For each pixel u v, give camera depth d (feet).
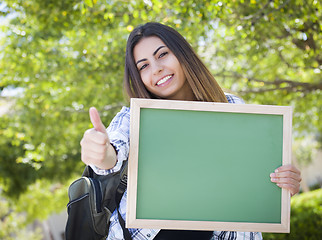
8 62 22.26
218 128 5.07
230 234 5.81
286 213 4.99
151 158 4.92
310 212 21.27
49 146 25.12
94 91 22.40
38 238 45.44
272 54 24.02
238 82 23.50
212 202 4.95
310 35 18.61
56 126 24.22
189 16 15.96
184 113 5.04
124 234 5.47
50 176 33.96
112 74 20.52
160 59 6.21
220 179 4.99
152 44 6.20
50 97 23.06
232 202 4.98
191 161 4.98
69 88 21.90
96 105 22.84
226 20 17.33
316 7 15.10
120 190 5.65
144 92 6.32
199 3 15.25
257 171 5.06
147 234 5.45
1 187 36.27
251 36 18.39
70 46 21.30
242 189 5.01
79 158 31.65
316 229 19.58
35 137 24.53
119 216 5.55
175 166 4.95
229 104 5.07
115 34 20.72
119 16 18.47
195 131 5.03
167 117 5.01
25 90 23.40
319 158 77.56
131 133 4.89
